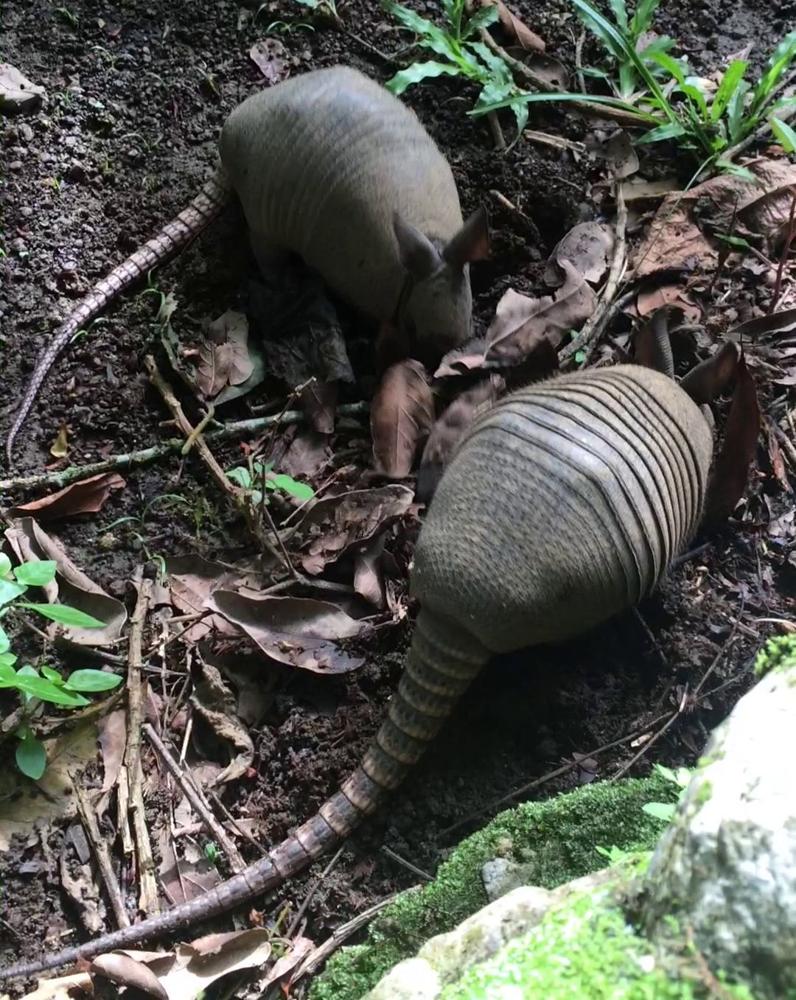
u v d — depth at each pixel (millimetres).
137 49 1084
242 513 816
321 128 894
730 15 1175
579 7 1031
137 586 806
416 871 699
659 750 747
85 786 729
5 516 822
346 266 920
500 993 375
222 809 726
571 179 1030
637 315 946
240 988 659
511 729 759
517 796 730
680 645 777
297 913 688
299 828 706
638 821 631
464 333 902
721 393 883
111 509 853
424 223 906
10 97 1019
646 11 1060
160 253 956
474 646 698
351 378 908
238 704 763
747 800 369
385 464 849
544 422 701
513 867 625
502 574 668
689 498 739
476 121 1060
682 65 1101
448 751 748
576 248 963
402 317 914
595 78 1115
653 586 730
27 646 778
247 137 924
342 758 736
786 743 387
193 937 679
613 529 678
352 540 805
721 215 990
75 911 687
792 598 812
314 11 1115
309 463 873
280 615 771
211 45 1098
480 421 750
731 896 352
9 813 715
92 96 1049
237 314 932
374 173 890
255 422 885
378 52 1107
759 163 1017
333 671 757
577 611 690
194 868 703
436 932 615
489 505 679
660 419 728
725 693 761
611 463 686
